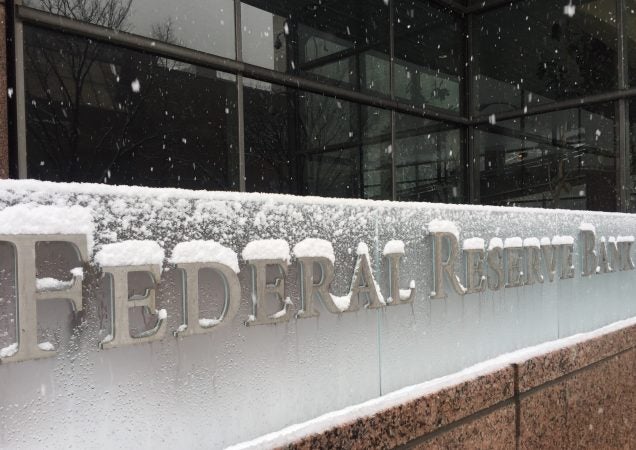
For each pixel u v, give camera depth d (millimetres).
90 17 6496
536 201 11906
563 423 4875
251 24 8336
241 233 2984
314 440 3004
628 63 10938
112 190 2500
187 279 2701
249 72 8195
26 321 2207
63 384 2322
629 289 6746
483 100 12539
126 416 2500
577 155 11438
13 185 2225
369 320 3699
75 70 6391
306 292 3273
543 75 11867
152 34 7098
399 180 10797
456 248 4344
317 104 9328
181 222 2736
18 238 2197
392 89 10648
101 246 2443
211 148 7801
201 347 2785
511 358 4598
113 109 6734
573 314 5727
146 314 2588
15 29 5820
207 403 2795
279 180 8680
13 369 2197
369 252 3729
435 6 11891
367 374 3652
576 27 11469
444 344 4246
